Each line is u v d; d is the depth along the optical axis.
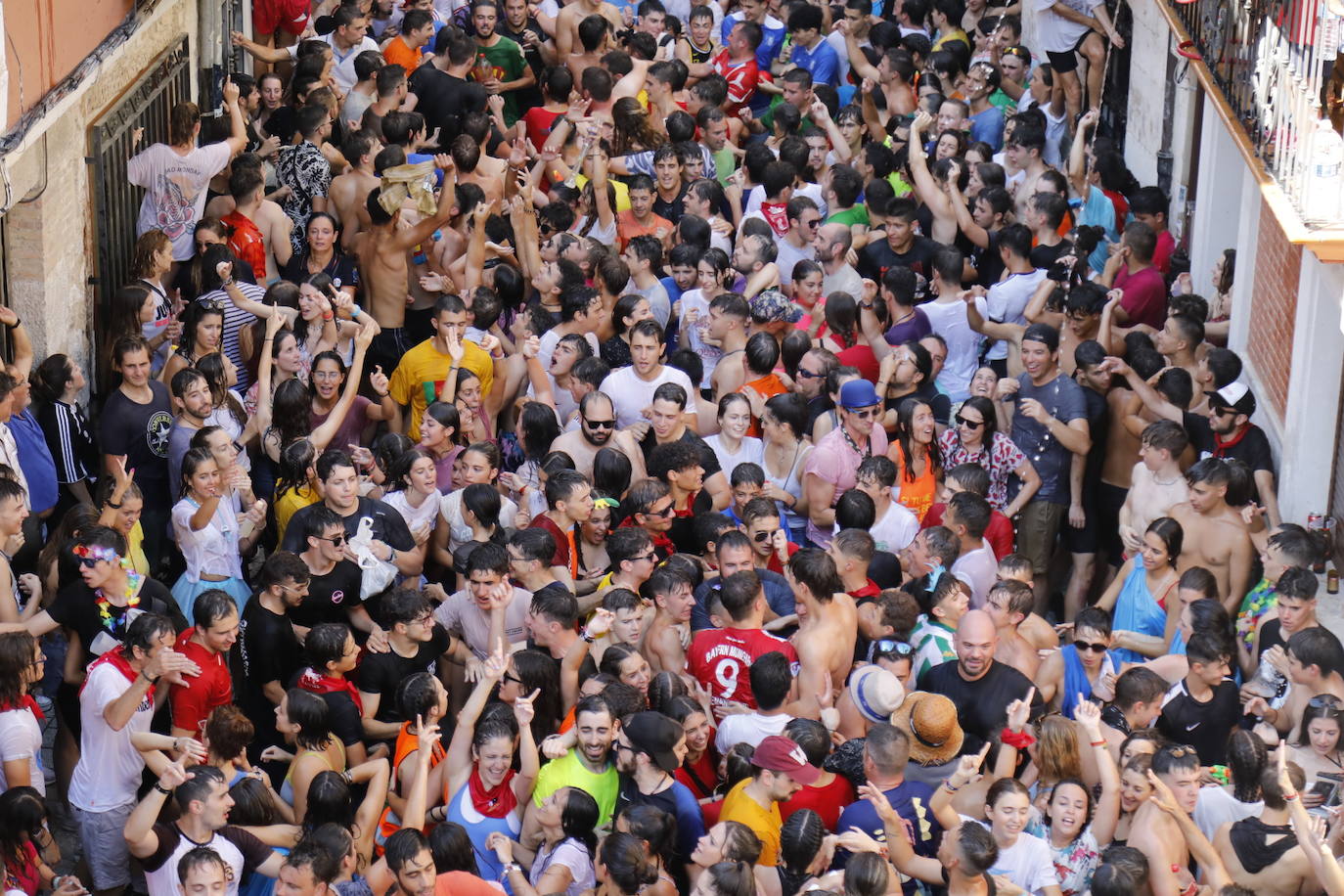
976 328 35.16
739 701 24.41
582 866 21.45
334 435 32.38
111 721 23.48
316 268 37.78
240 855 21.94
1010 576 25.42
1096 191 41.25
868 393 29.53
